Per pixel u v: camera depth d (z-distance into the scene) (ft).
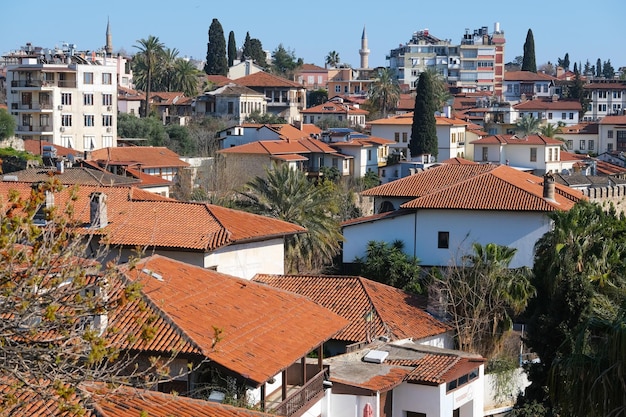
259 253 197.67
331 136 463.42
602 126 602.44
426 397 150.20
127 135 476.95
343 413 141.69
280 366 121.19
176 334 118.73
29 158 357.61
